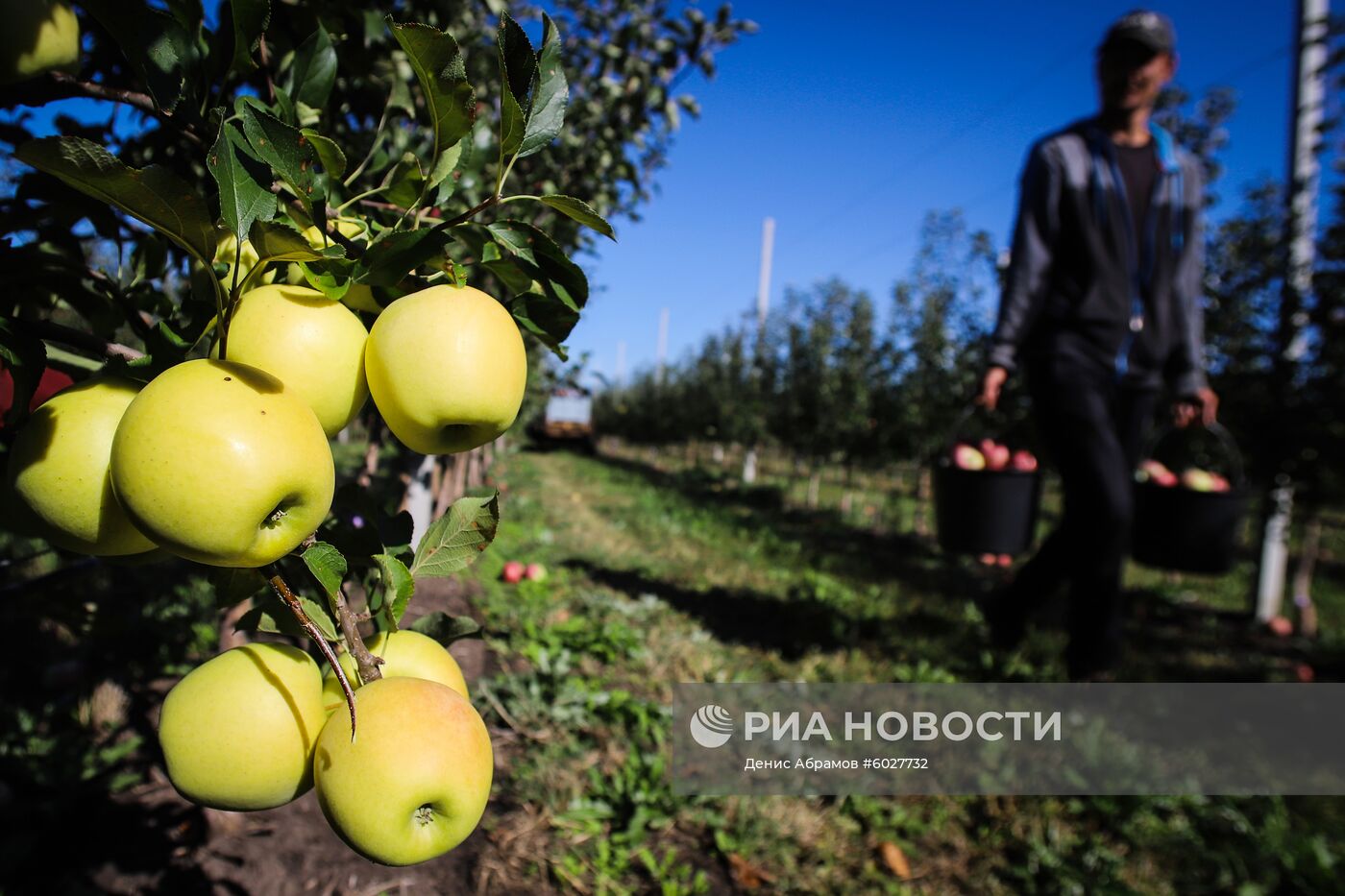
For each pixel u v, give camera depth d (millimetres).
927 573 7801
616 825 2719
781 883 2465
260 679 637
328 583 572
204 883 2105
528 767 2939
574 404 28578
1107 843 2732
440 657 749
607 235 645
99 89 667
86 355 891
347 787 585
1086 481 3533
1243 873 2535
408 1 1688
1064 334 3645
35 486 580
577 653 4168
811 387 13648
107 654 3221
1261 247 6387
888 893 2463
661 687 3900
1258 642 5895
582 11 3303
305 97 920
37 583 1153
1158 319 3670
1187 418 3996
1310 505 6078
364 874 2246
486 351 610
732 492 15336
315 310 612
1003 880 2555
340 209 735
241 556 538
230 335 600
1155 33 3484
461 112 632
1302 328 5828
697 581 6492
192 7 719
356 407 640
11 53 610
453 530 688
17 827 2145
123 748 2586
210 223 536
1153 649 5215
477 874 2363
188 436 508
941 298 11133
